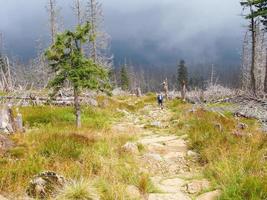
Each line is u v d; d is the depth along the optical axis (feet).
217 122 56.29
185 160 40.16
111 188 27.12
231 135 43.93
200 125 53.36
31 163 30.94
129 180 30.66
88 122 67.36
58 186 26.81
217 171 31.65
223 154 35.12
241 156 32.96
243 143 39.22
